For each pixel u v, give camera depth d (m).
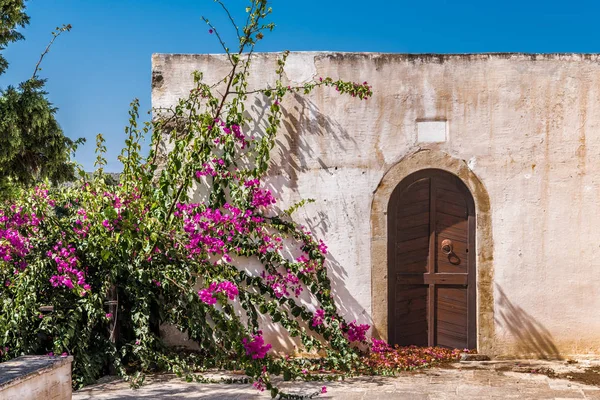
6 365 4.30
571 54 7.22
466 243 7.33
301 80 7.37
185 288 6.54
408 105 7.31
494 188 7.24
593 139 7.21
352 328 7.16
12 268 6.50
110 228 6.40
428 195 7.37
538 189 7.22
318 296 7.26
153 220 6.41
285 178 7.38
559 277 7.20
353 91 7.23
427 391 5.87
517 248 7.22
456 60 7.29
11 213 6.55
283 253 7.35
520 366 6.86
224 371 6.77
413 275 7.36
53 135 15.55
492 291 7.22
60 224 6.60
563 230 7.21
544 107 7.22
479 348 7.22
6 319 6.08
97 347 6.55
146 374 6.69
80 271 6.36
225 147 7.27
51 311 6.38
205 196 7.38
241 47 6.95
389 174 7.32
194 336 6.88
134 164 6.84
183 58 7.45
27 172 15.78
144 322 6.62
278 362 6.67
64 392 4.56
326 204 7.34
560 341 7.20
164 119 7.39
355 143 7.34
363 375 6.61
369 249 7.31
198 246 6.79
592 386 6.00
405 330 7.38
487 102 7.25
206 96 7.23
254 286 7.31
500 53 7.25
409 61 7.32
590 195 7.20
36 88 15.46
